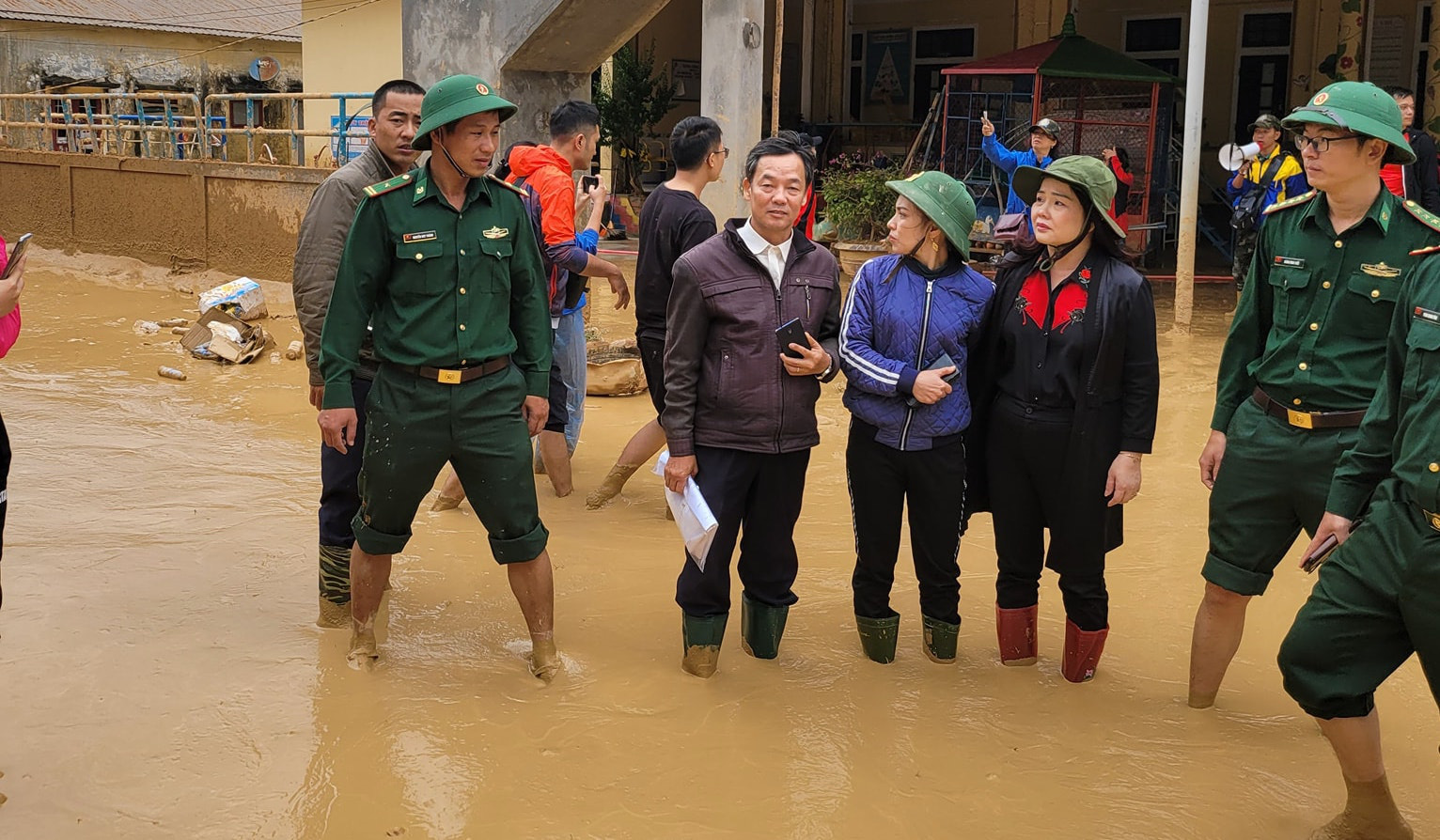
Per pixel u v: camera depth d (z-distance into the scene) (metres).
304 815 3.33
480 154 3.84
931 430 4.03
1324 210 3.66
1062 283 3.94
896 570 5.36
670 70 22.38
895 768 3.66
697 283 3.98
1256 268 3.85
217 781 3.49
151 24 24.16
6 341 3.53
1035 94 14.42
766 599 4.33
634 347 9.03
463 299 3.91
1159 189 15.90
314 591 4.93
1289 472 3.70
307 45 18.41
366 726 3.82
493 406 3.99
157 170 13.81
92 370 9.10
